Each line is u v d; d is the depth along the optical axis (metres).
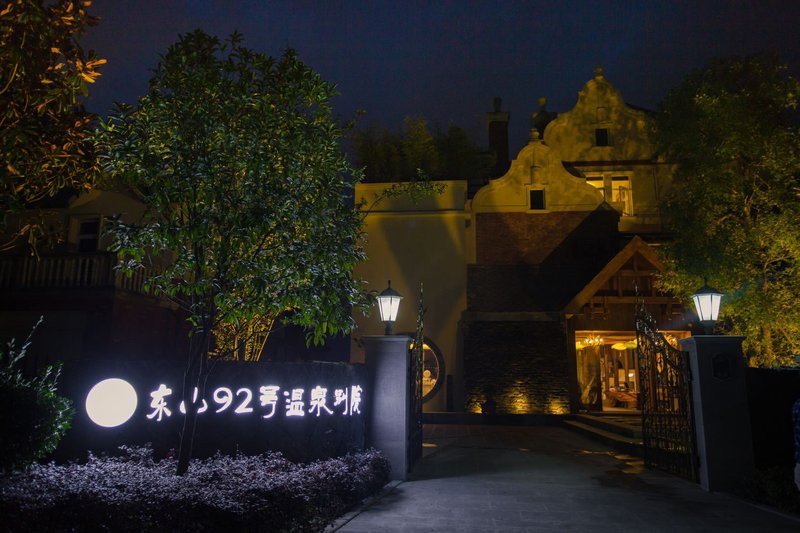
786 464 8.77
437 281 20.45
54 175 6.05
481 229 21.09
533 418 18.14
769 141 10.70
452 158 23.27
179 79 6.28
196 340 7.46
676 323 18.38
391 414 9.22
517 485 8.58
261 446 7.90
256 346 11.12
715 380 8.57
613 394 20.67
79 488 5.04
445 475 9.45
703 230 11.96
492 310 20.20
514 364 19.17
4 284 14.43
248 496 5.37
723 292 11.63
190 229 5.96
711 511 6.95
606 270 18.55
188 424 6.50
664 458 9.73
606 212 20.78
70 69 5.63
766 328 11.42
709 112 11.20
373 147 22.33
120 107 6.27
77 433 7.29
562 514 6.70
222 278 6.49
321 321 6.88
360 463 8.02
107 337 13.88
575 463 10.78
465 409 19.03
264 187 6.36
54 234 6.43
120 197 15.65
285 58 6.70
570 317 19.25
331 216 7.04
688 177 13.27
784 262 11.68
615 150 22.23
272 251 6.64
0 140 5.29
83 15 5.59
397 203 21.09
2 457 5.49
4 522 4.11
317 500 6.29
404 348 9.47
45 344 14.16
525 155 21.50
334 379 8.66
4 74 5.40
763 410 9.16
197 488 5.43
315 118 6.89
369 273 20.67
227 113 6.41
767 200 11.17
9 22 5.14
